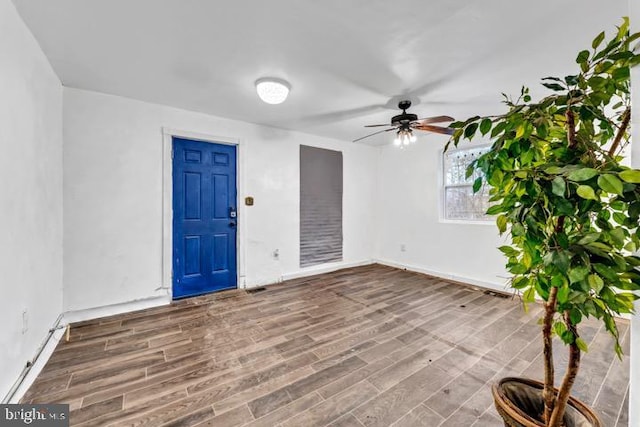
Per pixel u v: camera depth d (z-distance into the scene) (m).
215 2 1.56
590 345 2.22
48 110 2.18
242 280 3.67
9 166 1.56
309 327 2.52
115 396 1.62
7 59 1.54
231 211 3.62
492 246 3.71
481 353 2.09
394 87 2.61
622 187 0.64
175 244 3.21
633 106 0.76
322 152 4.52
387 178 5.14
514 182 0.87
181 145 3.25
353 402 1.58
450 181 4.28
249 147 3.72
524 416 0.97
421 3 1.56
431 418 1.46
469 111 3.25
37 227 1.95
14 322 1.58
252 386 1.71
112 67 2.27
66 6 1.58
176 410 1.51
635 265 0.74
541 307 3.02
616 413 1.50
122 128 2.85
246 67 2.27
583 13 1.62
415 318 2.72
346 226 4.87
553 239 0.80
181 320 2.67
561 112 0.89
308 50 2.03
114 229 2.82
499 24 1.73
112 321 2.64
